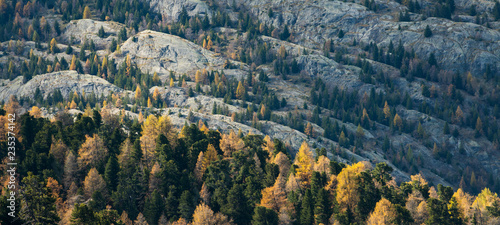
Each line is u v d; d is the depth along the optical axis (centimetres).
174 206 10962
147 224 10312
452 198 11250
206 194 11300
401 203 11262
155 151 12781
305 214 10400
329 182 11419
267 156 13562
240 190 10769
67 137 13625
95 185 11038
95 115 15375
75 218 7881
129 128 15925
